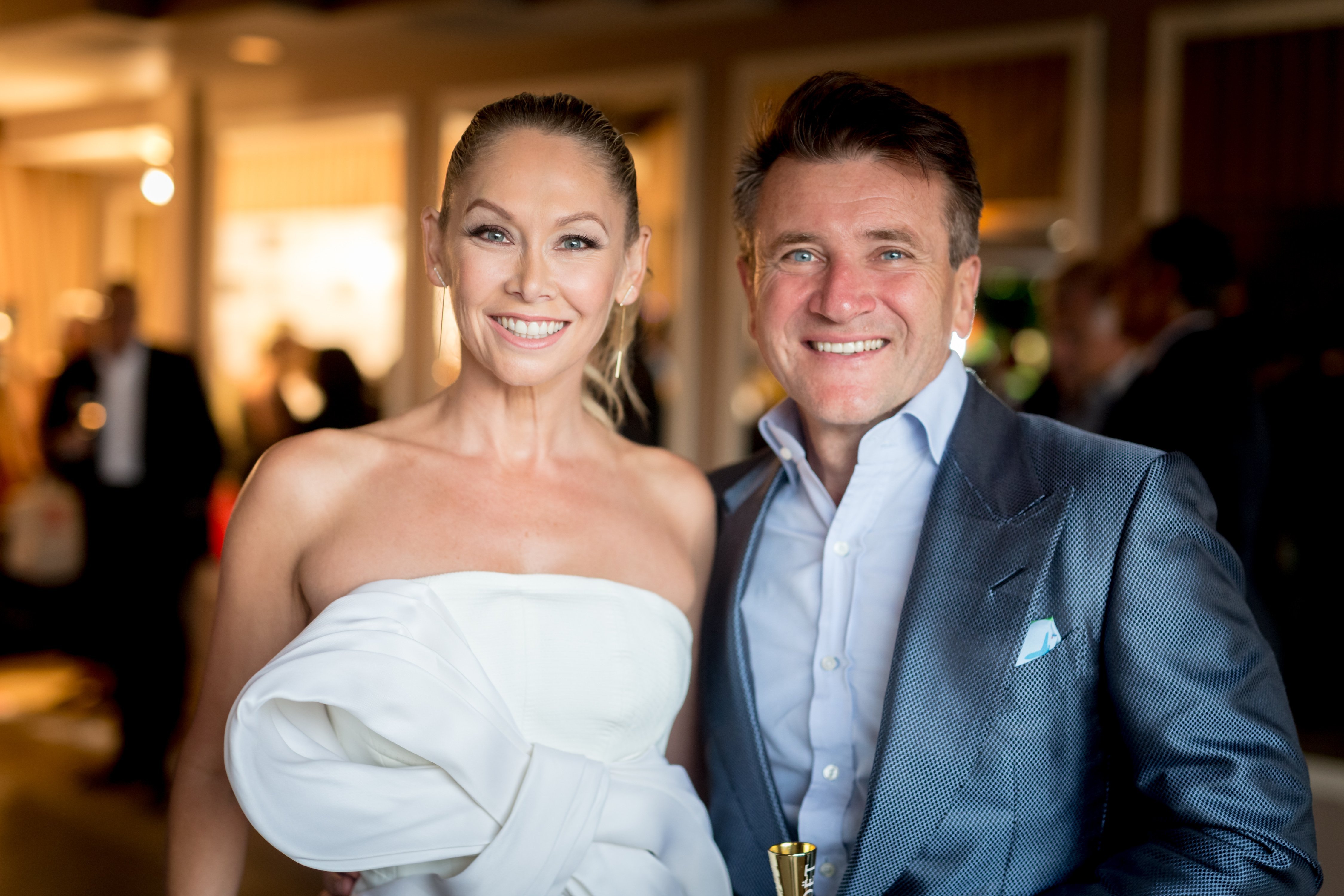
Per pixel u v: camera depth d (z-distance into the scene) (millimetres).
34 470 9375
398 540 1459
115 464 4742
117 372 4816
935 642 1429
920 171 1528
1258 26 4773
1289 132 4770
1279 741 1326
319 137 8133
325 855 1332
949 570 1454
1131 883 1329
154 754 4641
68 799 4477
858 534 1571
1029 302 6535
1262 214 4887
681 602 1608
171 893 1502
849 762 1530
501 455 1552
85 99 9164
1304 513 5230
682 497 1705
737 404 6266
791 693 1591
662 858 1478
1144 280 3238
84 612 5289
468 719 1344
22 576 5453
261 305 8570
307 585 1457
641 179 6680
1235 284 3275
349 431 1531
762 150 1619
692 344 6344
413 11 6270
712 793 1644
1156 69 4988
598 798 1383
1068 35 5176
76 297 10828
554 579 1459
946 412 1563
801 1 5949
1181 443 2678
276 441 6230
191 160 8617
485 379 1538
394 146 7824
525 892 1338
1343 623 5172
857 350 1525
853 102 1531
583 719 1441
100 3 6703
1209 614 1348
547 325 1460
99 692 5785
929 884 1403
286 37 7047
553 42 6816
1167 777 1342
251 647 1479
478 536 1486
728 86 6199
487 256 1452
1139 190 5082
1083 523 1415
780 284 1560
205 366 8734
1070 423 4133
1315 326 5043
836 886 1520
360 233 8023
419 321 7477
